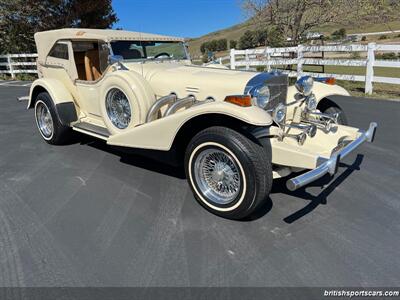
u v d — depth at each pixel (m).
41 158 4.66
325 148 3.40
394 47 8.30
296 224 2.96
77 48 4.74
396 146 4.83
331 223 2.96
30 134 5.91
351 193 3.49
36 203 3.36
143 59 4.54
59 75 5.02
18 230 2.89
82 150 4.97
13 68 17.34
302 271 2.37
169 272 2.37
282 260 2.48
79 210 3.22
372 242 2.68
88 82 4.50
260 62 11.54
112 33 4.49
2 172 4.17
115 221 3.02
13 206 3.30
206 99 3.57
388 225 2.91
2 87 13.10
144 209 3.24
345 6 12.13
